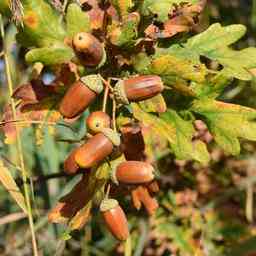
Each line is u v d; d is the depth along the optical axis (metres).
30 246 0.61
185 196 0.61
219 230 0.61
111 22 0.32
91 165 0.30
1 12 0.33
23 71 0.57
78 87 0.31
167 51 0.34
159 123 0.33
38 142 0.34
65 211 0.33
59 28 0.32
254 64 0.34
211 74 0.34
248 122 0.33
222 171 0.62
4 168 0.36
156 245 0.61
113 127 0.31
